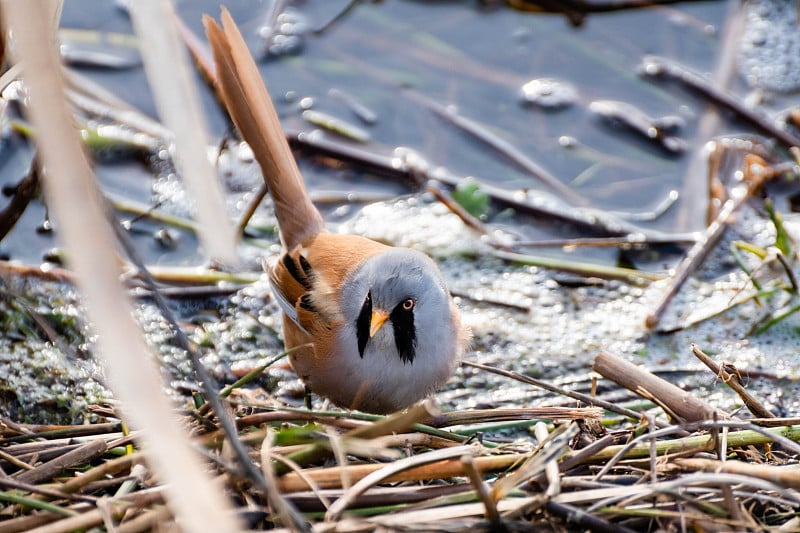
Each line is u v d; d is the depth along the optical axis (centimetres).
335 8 1580
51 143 328
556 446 657
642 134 1384
